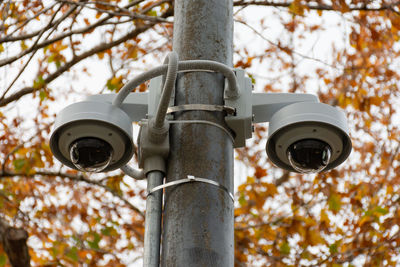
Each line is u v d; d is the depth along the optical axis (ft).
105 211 28.35
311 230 26.40
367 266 24.94
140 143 10.61
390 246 24.82
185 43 11.76
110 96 11.53
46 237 25.17
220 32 11.96
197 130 10.54
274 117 11.25
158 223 9.96
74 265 23.99
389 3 26.84
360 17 28.45
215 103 10.87
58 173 27.43
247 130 10.99
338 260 25.30
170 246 9.59
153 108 10.98
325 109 11.12
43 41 22.93
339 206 26.94
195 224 9.62
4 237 16.47
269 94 11.57
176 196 9.94
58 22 21.57
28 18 23.99
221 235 9.66
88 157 10.82
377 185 27.78
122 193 28.71
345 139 11.32
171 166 10.37
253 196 26.32
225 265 9.48
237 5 26.81
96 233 25.36
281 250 26.25
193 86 10.96
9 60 22.63
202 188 9.96
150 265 9.58
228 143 10.74
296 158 11.23
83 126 10.75
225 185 10.21
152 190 10.22
